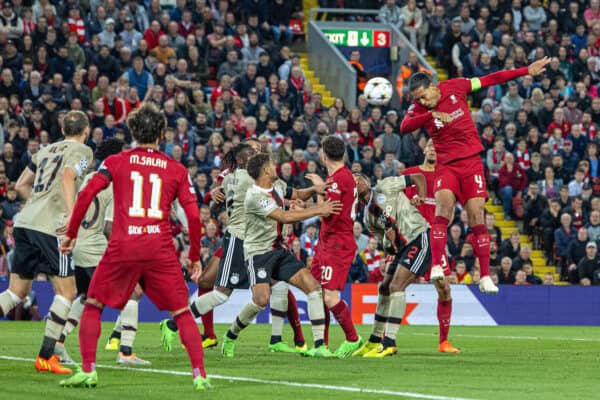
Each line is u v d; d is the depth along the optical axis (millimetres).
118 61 56469
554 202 53938
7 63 54188
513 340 34344
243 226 25469
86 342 16766
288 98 57500
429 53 68438
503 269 49875
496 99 62469
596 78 65250
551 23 67250
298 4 70688
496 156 57125
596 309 48969
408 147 55906
